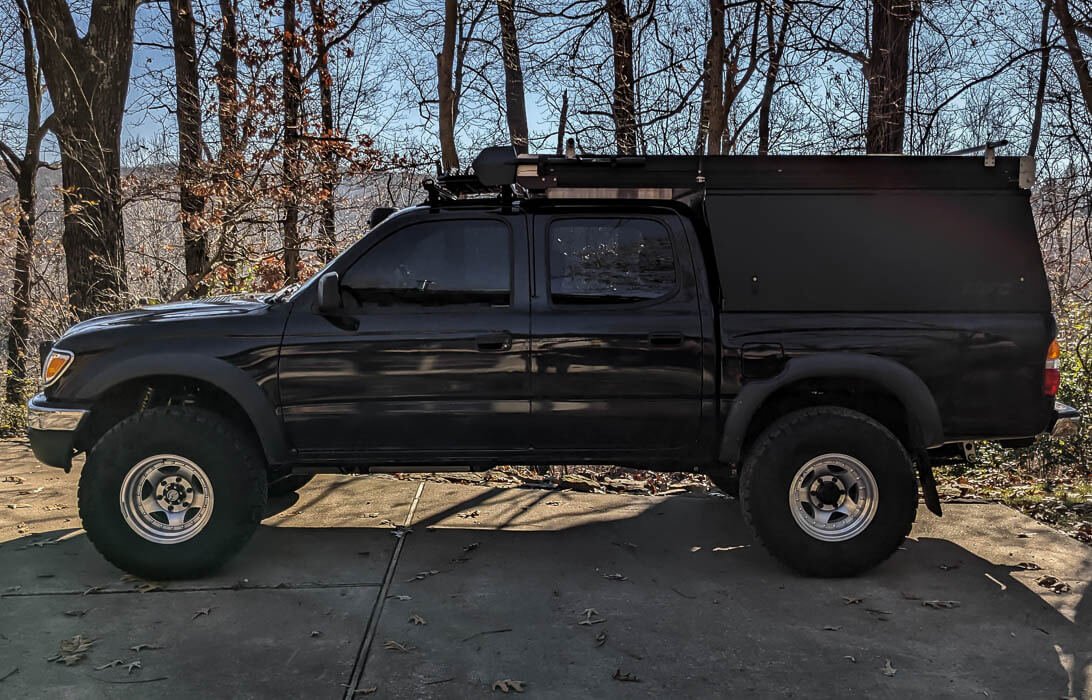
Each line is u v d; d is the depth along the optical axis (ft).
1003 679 10.88
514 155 14.48
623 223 14.79
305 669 11.07
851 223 14.34
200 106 37.83
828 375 14.19
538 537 16.67
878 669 11.14
